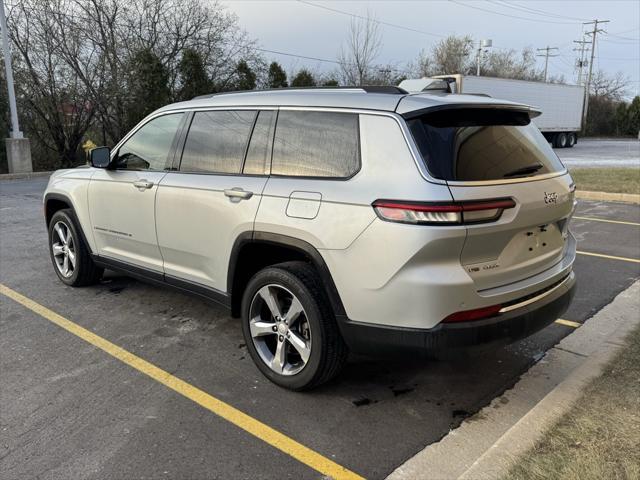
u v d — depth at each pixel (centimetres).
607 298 502
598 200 1130
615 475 240
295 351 349
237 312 375
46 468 265
